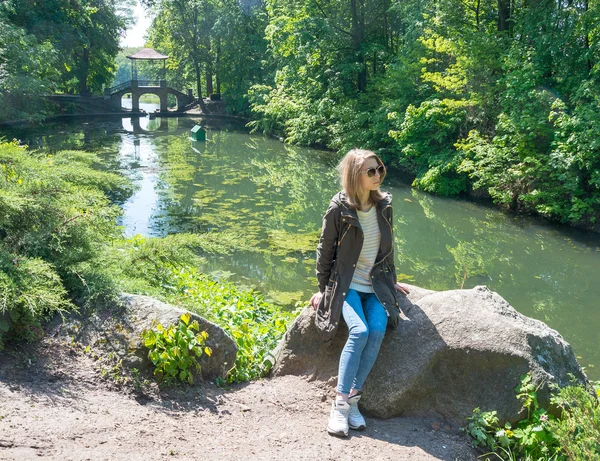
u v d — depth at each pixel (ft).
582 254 39.93
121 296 12.71
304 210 49.80
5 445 8.10
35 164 17.20
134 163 73.97
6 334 11.27
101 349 11.59
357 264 11.15
